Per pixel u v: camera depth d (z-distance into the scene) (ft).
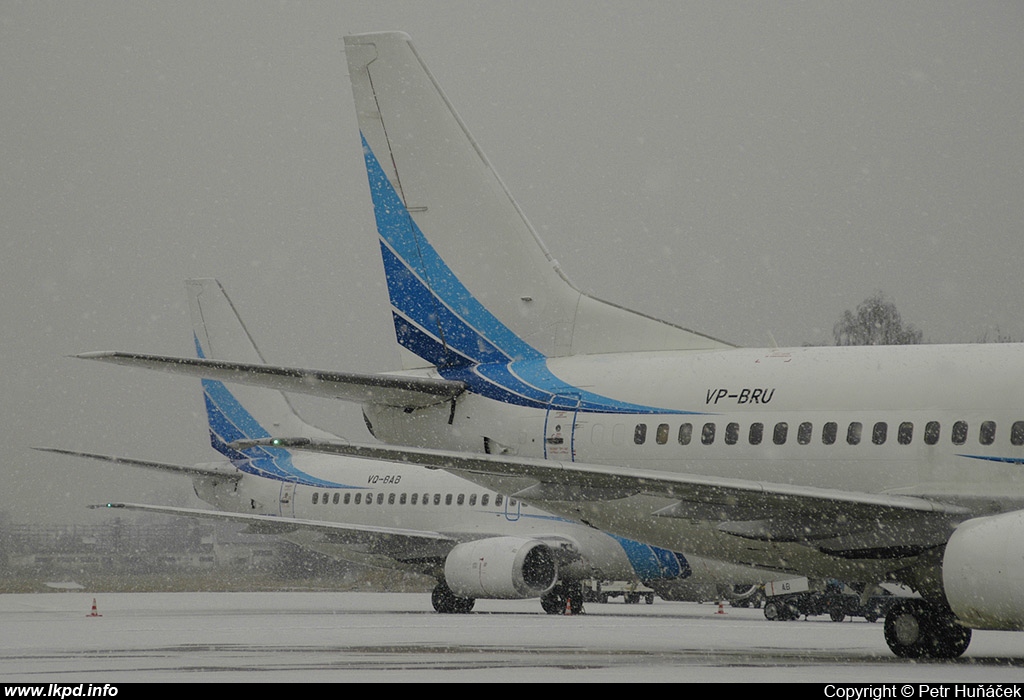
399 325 291.99
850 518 217.97
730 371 253.03
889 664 202.69
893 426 228.22
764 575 355.36
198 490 507.30
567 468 213.25
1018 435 215.10
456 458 212.43
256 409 509.76
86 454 457.27
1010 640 291.38
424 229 289.53
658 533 254.27
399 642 247.50
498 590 374.43
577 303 277.85
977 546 192.85
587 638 264.11
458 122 286.87
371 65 291.58
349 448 207.62
